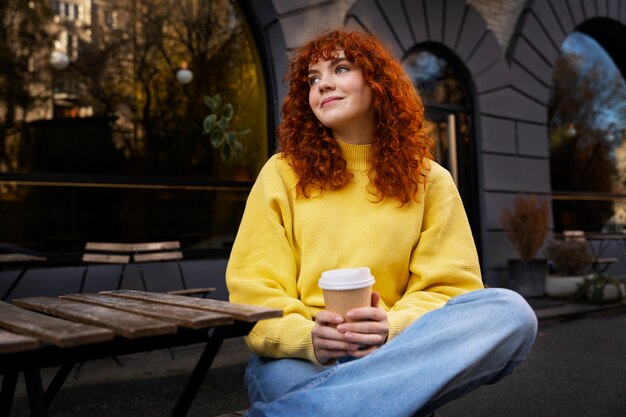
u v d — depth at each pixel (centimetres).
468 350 118
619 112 1005
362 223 161
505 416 296
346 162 169
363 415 113
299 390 122
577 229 919
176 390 343
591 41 987
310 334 133
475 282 161
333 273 127
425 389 114
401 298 166
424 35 717
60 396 331
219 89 619
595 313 614
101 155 563
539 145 826
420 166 169
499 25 804
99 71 573
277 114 603
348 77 167
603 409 305
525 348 128
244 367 400
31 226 518
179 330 106
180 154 595
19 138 530
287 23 598
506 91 795
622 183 992
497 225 762
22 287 460
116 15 585
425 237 165
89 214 543
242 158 620
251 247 160
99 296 139
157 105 593
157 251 501
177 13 611
